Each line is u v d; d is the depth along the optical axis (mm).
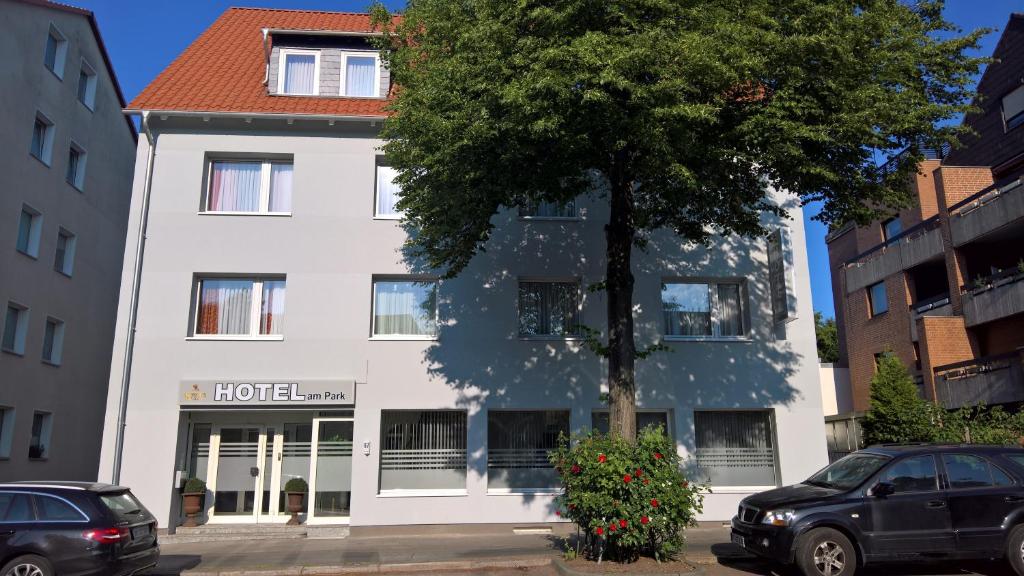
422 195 11883
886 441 16953
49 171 19766
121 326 14570
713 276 15977
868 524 9000
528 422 15188
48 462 19703
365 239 15391
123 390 14289
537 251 15672
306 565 10789
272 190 15781
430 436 14930
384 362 14914
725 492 15109
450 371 14961
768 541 9164
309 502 14891
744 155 10398
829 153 10758
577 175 11312
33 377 18984
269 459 15078
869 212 11531
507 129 9656
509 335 15227
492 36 9789
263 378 14664
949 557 9039
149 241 15031
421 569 10570
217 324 15195
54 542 8586
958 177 23516
